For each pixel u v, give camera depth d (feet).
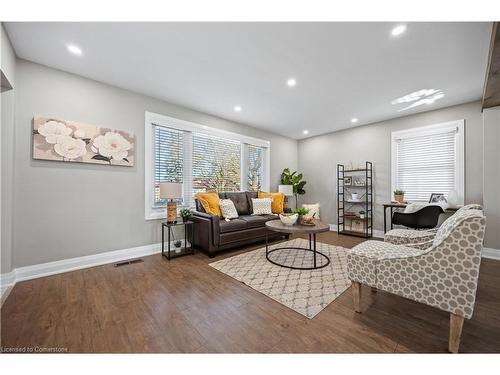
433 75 8.63
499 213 9.98
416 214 10.83
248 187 16.06
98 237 9.21
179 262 9.37
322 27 6.06
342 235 14.87
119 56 7.50
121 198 9.86
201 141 13.35
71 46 6.95
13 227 7.37
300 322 5.20
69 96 8.54
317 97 10.82
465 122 11.35
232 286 7.09
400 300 6.26
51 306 5.85
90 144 8.91
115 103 9.69
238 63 7.90
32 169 7.79
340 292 6.67
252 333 4.80
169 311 5.65
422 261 4.52
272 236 12.75
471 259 4.01
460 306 4.10
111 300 6.19
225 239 10.37
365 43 6.73
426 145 12.73
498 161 10.02
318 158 18.26
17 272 7.47
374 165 14.84
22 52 7.25
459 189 11.44
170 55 7.43
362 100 11.14
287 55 7.39
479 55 7.27
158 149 11.35
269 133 17.38
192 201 12.65
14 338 4.60
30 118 7.74
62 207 8.38
